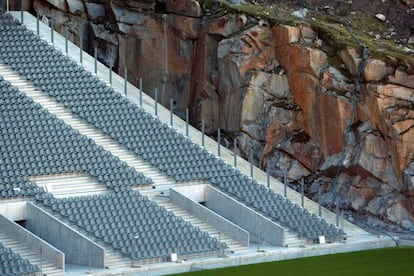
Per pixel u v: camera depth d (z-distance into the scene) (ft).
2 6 461.37
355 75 425.28
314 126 431.43
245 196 405.18
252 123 437.17
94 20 465.06
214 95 448.65
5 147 395.34
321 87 428.56
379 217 412.16
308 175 433.07
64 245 363.97
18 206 373.61
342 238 394.93
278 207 403.54
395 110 412.77
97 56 463.01
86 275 346.74
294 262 372.79
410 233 404.98
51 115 411.34
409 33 455.22
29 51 435.53
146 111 431.84
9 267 343.67
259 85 437.58
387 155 414.82
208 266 364.79
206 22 450.30
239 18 443.73
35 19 455.22
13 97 414.00
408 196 409.08
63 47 444.55
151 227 377.30
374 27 459.32
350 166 419.74
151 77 458.09
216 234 384.47
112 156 403.34
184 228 379.35
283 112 434.71
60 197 383.65
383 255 382.22
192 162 412.57
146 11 459.32
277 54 439.63
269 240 388.78
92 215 376.68
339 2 470.80
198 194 404.77
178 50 456.04
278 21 439.22
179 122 435.94
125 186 394.73
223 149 431.02
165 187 401.49
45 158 394.73
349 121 423.64
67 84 427.33
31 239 355.77
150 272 355.56
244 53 438.81
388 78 417.69
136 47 458.09
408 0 464.65
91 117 418.92
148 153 411.54
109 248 364.79
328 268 364.17
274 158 435.12
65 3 461.78
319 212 408.87
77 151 401.08
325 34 435.94
